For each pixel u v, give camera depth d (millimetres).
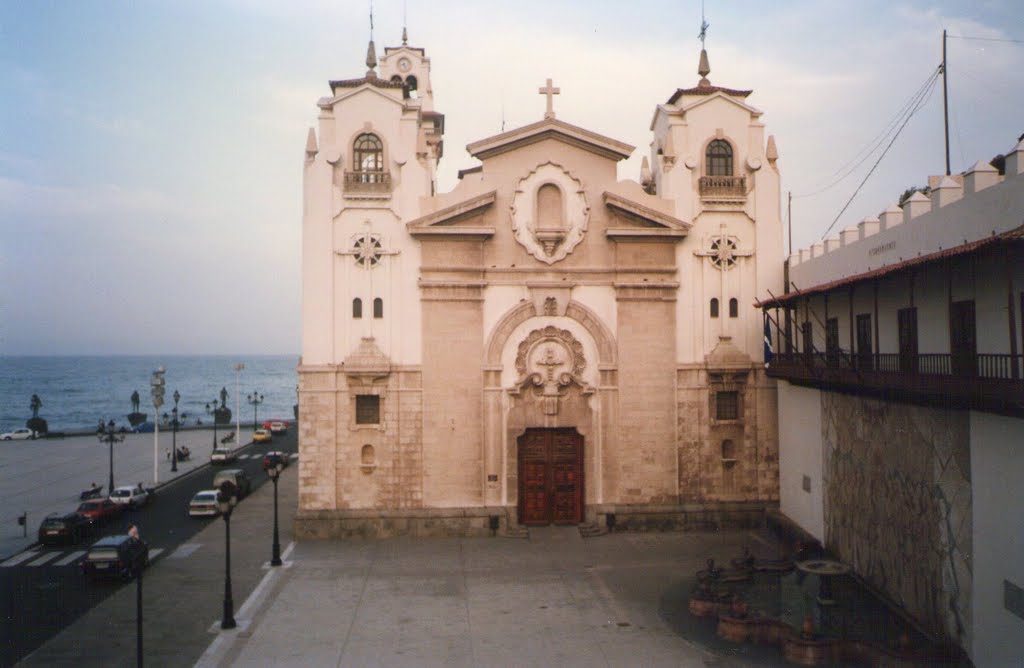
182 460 69500
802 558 30344
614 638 23812
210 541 36219
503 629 24625
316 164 35719
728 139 37500
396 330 35719
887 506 25219
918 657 20438
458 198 36125
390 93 36375
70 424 147875
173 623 25297
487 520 35438
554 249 36375
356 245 35781
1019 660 18188
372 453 35594
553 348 36406
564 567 31031
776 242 37344
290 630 24656
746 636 23516
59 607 26953
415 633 24359
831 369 27375
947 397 20797
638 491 36375
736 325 37094
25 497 50750
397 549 33656
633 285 36438
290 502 46375
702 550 33156
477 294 35969
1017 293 19062
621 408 36375
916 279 24141
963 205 21469
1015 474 18406
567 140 36562
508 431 36031
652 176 41938
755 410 36875
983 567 19734
